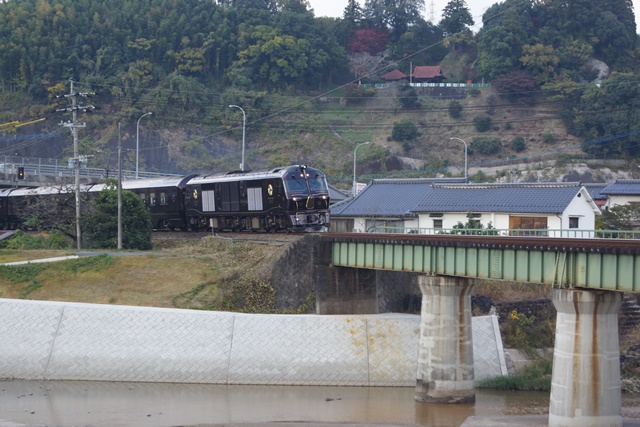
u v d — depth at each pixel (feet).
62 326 262.06
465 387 231.09
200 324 260.83
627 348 289.12
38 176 509.76
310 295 287.48
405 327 263.29
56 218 381.60
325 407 228.63
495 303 296.30
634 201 419.74
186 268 300.61
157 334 259.60
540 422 204.95
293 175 324.19
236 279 289.12
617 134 653.30
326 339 259.60
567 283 188.03
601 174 629.10
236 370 254.88
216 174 368.48
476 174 645.51
